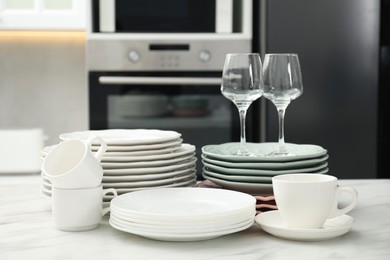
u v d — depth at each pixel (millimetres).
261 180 1353
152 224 1076
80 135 1522
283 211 1150
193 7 3049
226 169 1386
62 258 1027
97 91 3066
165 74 3074
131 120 3086
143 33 3045
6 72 3701
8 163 3232
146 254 1048
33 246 1096
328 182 1128
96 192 1193
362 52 3023
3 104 3715
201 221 1071
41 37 3691
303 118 3020
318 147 1523
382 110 3057
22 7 3229
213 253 1053
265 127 2994
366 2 3012
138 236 1162
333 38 3006
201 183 1543
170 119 3092
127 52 3049
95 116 3074
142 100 3078
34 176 3201
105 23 3033
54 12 3234
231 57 1431
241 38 3061
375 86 3033
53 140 3744
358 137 3051
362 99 3039
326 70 3014
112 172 1320
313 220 1137
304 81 3008
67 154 1243
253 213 1155
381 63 3043
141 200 1241
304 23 2990
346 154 3051
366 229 1207
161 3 3043
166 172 1374
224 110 3098
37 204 1435
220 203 1237
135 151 1354
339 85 3023
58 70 3715
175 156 1387
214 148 1557
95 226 1217
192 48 3059
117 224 1131
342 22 3004
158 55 3057
